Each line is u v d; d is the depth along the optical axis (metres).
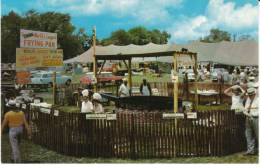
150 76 62.38
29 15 86.88
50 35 17.62
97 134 12.60
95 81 23.23
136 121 12.47
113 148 12.55
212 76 46.34
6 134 15.24
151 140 12.48
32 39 17.00
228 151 12.91
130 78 23.73
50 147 13.77
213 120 12.73
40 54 17.31
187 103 21.75
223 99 26.59
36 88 40.91
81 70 65.69
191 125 12.59
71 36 91.31
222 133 12.79
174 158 12.47
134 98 20.98
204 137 12.65
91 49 31.12
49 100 30.02
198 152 12.64
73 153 12.81
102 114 12.58
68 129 12.95
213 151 12.71
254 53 26.20
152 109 20.00
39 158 12.56
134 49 28.27
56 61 17.75
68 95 27.00
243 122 13.34
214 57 26.80
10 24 81.75
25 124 11.80
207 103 26.69
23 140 15.30
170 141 12.53
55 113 13.49
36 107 14.71
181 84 28.72
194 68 20.66
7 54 79.94
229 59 26.77
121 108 21.03
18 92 19.98
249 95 12.65
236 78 31.53
